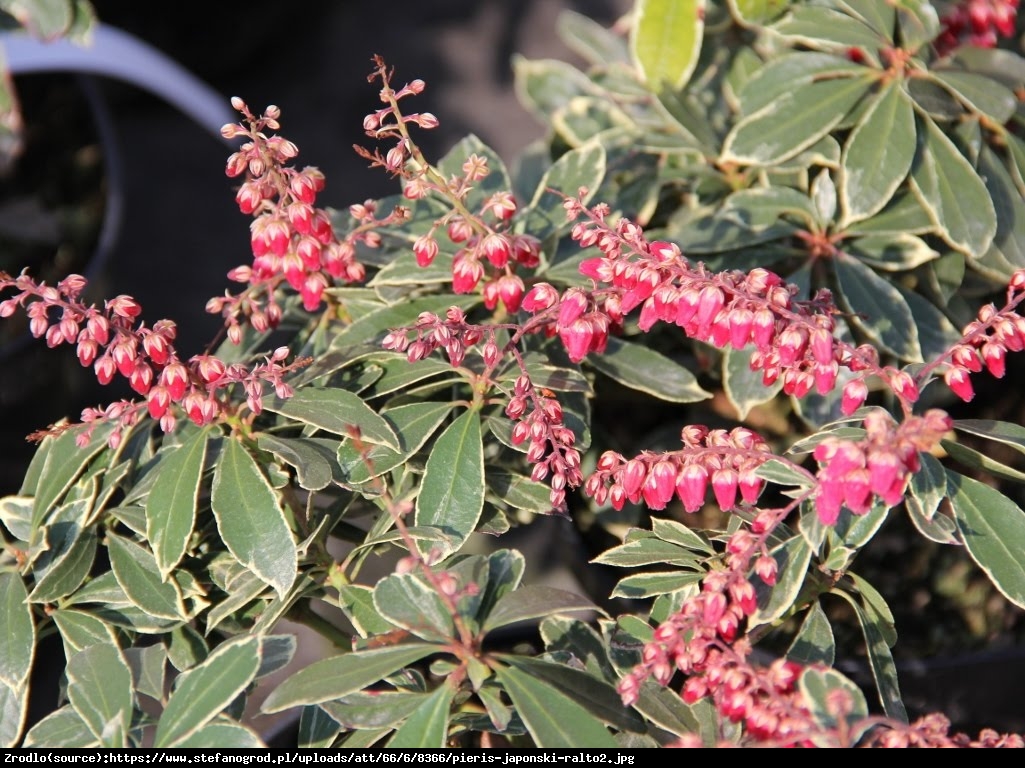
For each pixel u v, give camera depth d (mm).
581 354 587
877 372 574
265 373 590
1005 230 669
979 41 686
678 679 636
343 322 666
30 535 603
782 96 672
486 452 654
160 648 605
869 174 654
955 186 656
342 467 603
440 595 560
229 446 596
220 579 612
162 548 585
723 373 711
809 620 603
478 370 633
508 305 621
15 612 593
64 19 690
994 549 590
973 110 672
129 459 621
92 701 563
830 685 542
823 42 658
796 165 698
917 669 680
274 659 575
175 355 587
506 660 560
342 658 558
